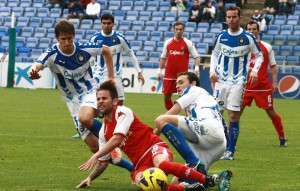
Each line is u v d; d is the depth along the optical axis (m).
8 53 64.94
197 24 67.56
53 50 18.09
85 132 18.00
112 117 14.95
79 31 69.06
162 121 15.87
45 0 74.94
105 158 15.91
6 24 73.06
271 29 65.88
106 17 28.55
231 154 21.66
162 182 14.06
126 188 15.97
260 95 26.56
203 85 58.88
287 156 22.55
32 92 56.84
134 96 55.69
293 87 57.81
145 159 14.91
